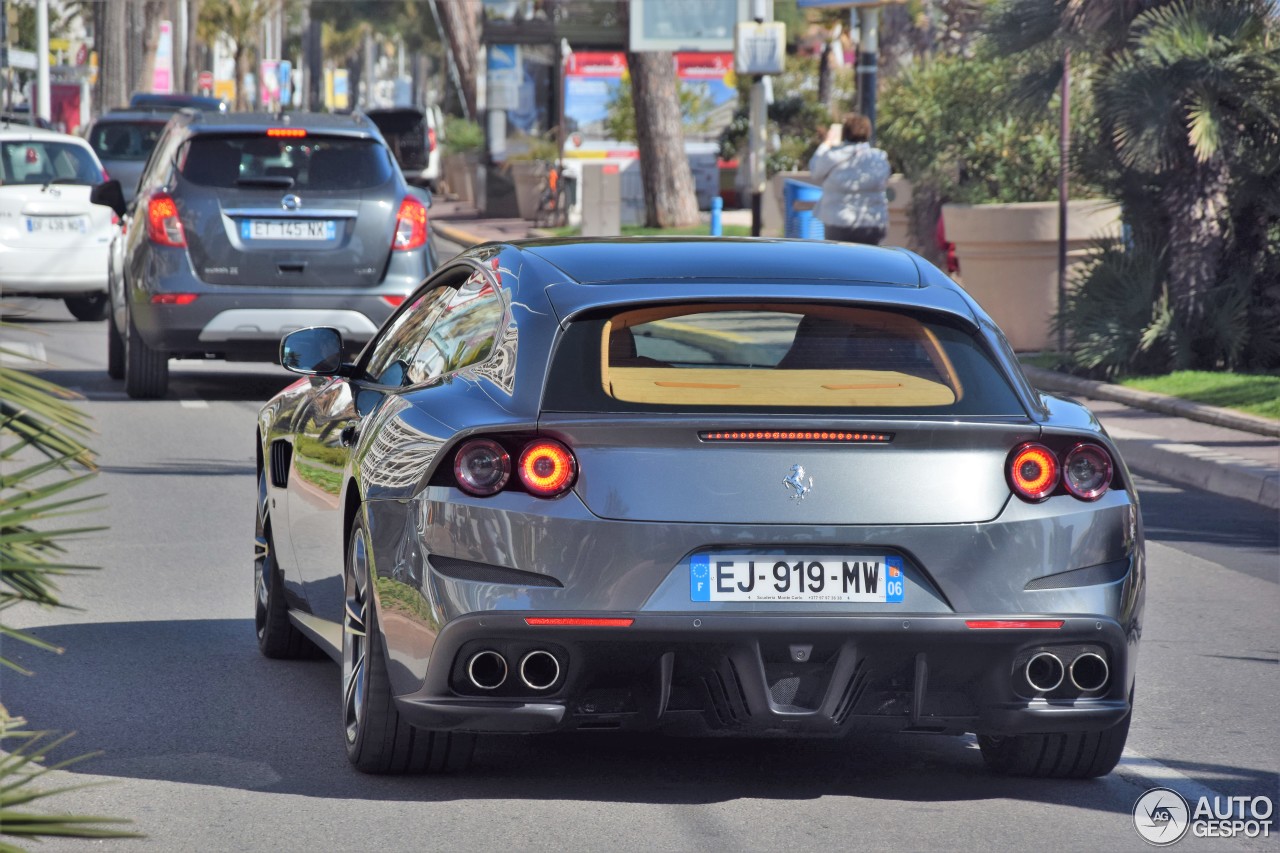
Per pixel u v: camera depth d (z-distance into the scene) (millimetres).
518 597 14430
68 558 26703
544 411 14859
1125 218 50688
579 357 15289
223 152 42844
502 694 14773
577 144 141750
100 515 30219
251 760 16859
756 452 14594
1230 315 48000
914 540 14617
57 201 61625
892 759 17328
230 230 42344
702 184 136500
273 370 52594
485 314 16594
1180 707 19625
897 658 14695
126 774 16359
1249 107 47938
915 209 66000
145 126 85938
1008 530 14789
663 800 15781
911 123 65000
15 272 61125
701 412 14836
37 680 19906
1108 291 48906
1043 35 50969
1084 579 14969
